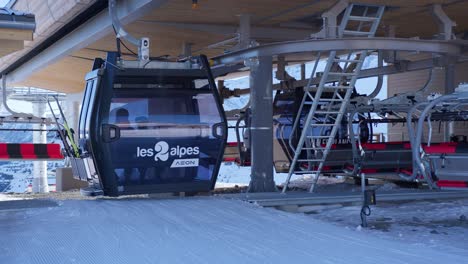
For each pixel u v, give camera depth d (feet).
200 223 22.12
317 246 17.88
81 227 21.13
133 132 30.14
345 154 45.29
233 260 15.96
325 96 47.37
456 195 33.58
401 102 38.50
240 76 78.13
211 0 36.40
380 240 19.04
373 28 36.50
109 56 29.96
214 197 31.01
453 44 35.37
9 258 16.29
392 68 43.06
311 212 30.17
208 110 31.63
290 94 48.37
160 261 15.84
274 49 35.22
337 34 35.88
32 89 92.53
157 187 30.76
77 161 35.50
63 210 25.73
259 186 35.96
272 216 23.94
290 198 30.60
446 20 37.55
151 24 43.98
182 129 31.07
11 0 58.49
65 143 37.52
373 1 35.68
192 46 55.88
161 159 30.71
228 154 61.62
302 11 40.06
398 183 48.06
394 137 65.67
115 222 22.30
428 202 32.22
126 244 18.08
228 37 49.85
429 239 21.11
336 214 28.37
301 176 66.33
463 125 56.08
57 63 68.18
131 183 30.32
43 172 90.68
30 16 29.09
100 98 29.73
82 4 40.37
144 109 30.40
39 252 17.01
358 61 34.91
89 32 49.19
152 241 18.54
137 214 24.44
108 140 29.55
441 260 16.14
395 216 27.17
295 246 17.87
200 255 16.57
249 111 36.47
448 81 40.09
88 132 30.12
